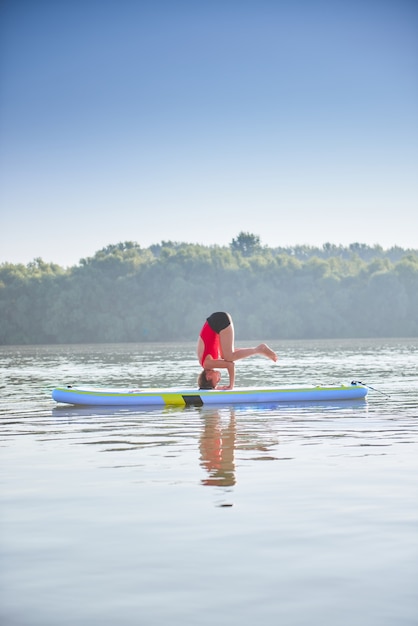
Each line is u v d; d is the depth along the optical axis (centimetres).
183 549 521
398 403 1529
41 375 2680
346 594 438
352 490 691
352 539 537
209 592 444
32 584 459
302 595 438
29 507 643
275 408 1467
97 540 544
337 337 10312
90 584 458
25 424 1250
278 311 10212
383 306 10275
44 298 10131
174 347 7300
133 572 477
